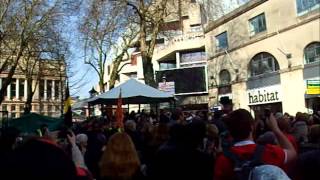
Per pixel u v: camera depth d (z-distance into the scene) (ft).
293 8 106.32
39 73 109.70
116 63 110.42
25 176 8.46
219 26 140.67
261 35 119.44
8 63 95.40
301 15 103.60
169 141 14.78
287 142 12.30
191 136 14.23
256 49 122.11
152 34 87.56
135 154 12.63
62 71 108.27
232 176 11.85
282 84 111.24
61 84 110.83
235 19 131.44
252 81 124.16
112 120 52.60
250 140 12.33
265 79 118.32
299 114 29.12
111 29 92.07
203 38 169.89
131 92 48.19
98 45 103.09
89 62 115.65
